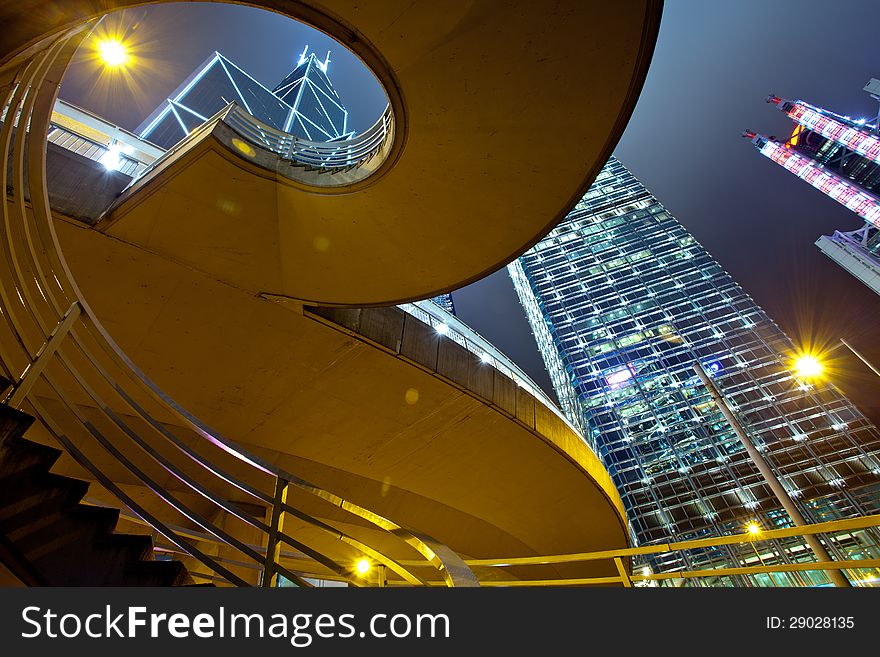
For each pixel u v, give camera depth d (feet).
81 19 13.76
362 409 52.31
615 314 210.59
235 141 32.94
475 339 61.82
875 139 393.09
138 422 46.60
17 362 36.29
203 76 353.92
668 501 151.74
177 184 32.94
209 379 45.85
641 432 170.50
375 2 23.61
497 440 60.08
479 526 76.23
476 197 33.35
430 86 27.27
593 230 253.03
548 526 81.35
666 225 246.27
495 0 23.44
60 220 32.99
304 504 57.31
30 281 30.71
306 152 36.22
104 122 47.93
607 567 97.14
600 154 30.07
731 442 158.10
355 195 33.73
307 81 490.90
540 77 26.63
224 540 9.86
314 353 46.21
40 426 40.75
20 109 14.42
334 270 39.29
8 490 10.33
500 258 37.42
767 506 140.97
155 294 38.73
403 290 40.73
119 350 12.77
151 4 15.94
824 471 143.33
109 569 10.70
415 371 49.83
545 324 229.25
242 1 23.15
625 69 25.99
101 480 11.07
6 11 12.19
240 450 11.08
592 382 189.57
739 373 174.91
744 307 196.75
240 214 35.27
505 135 29.63
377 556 11.22
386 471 60.80
